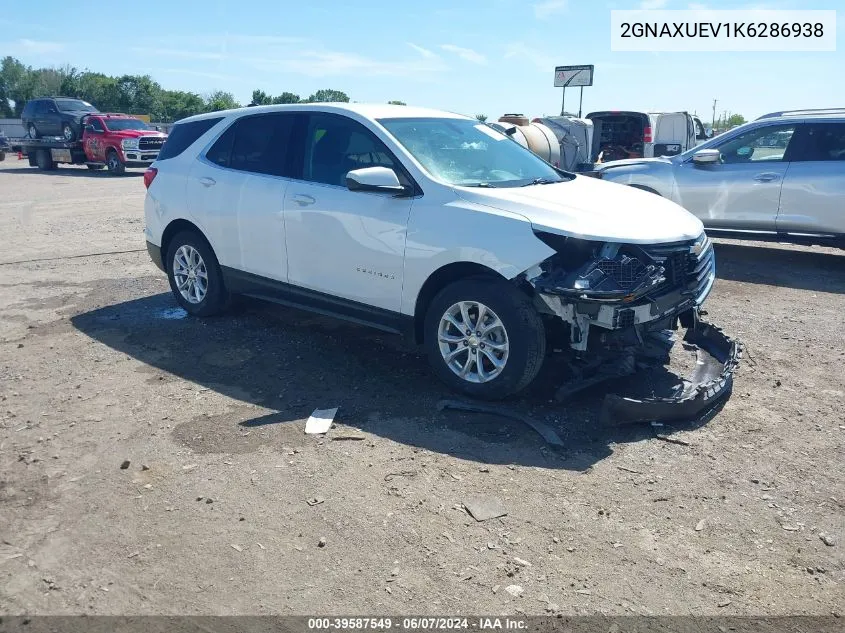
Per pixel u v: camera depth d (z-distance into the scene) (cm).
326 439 409
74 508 339
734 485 364
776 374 521
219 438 410
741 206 912
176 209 632
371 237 490
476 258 437
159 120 8012
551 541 315
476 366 457
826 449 404
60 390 481
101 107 8019
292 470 374
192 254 639
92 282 801
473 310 456
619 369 468
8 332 612
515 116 1666
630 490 358
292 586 285
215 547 309
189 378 503
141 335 600
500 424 431
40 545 311
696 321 491
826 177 846
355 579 289
